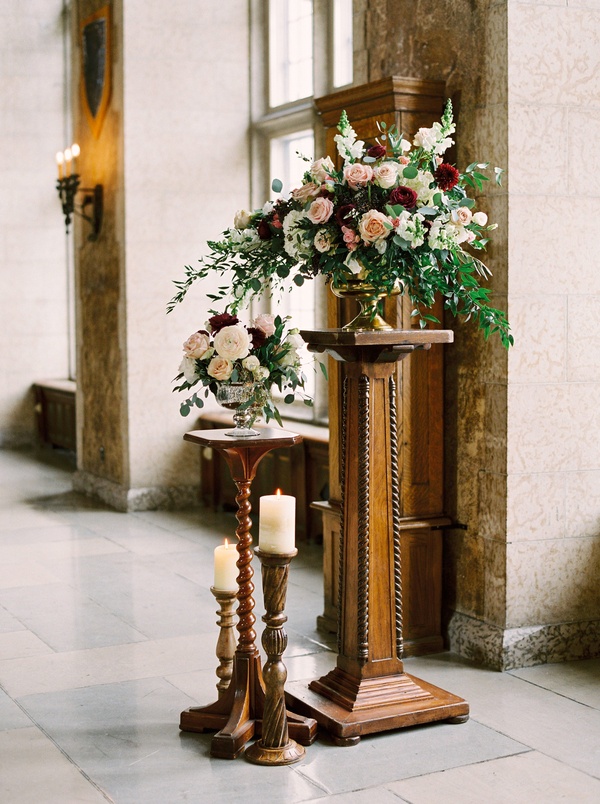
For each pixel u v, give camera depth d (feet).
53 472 32.09
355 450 12.02
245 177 26.21
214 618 16.70
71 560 20.58
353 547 12.04
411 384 14.98
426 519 15.06
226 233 12.25
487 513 14.61
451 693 12.83
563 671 14.21
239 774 10.87
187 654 14.89
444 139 11.66
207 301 25.99
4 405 37.91
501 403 14.26
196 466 26.35
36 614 16.93
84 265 28.02
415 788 10.53
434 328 15.01
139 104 25.12
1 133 37.14
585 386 14.64
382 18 16.21
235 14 25.88
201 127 25.70
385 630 12.12
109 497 26.55
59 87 37.76
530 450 14.35
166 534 22.95
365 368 11.82
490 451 14.52
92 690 13.46
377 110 14.89
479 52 14.39
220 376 11.29
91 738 11.86
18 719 12.46
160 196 25.41
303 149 25.11
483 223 11.89
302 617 16.84
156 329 25.64
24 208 37.63
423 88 14.66
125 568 19.93
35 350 38.17
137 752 11.46
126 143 25.05
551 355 14.39
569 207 14.35
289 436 11.55
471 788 10.55
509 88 13.88
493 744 11.66
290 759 11.12
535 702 13.00
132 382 25.57
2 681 13.83
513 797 10.34
